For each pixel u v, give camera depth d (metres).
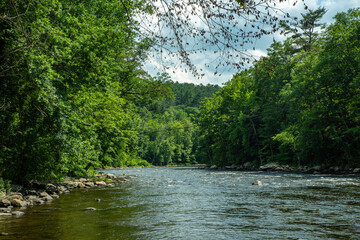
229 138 53.50
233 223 7.51
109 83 14.97
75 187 18.53
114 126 24.33
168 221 7.85
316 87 33.09
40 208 10.14
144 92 25.94
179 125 118.88
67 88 13.16
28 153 15.00
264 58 3.94
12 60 9.24
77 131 14.92
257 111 50.41
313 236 6.13
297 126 35.62
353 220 7.66
